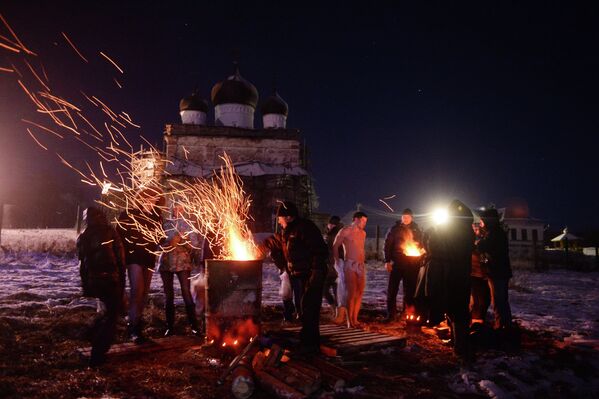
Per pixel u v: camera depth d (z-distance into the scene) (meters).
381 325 7.51
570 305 10.40
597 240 46.53
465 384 4.62
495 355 5.70
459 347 5.57
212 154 34.00
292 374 4.37
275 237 6.07
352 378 4.50
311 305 5.42
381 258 24.25
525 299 11.15
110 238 5.16
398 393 4.34
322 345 5.48
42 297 8.73
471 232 5.84
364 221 7.41
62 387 4.23
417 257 7.71
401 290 12.58
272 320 7.73
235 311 5.49
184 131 33.59
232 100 39.53
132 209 6.11
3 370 4.60
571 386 4.76
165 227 6.39
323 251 5.55
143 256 5.96
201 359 5.14
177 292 10.31
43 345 5.53
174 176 30.55
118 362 5.09
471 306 7.13
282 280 7.68
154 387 4.33
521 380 4.86
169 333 6.35
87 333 5.06
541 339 6.73
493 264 6.47
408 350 5.82
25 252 18.72
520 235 52.00
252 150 34.56
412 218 8.06
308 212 34.19
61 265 15.98
